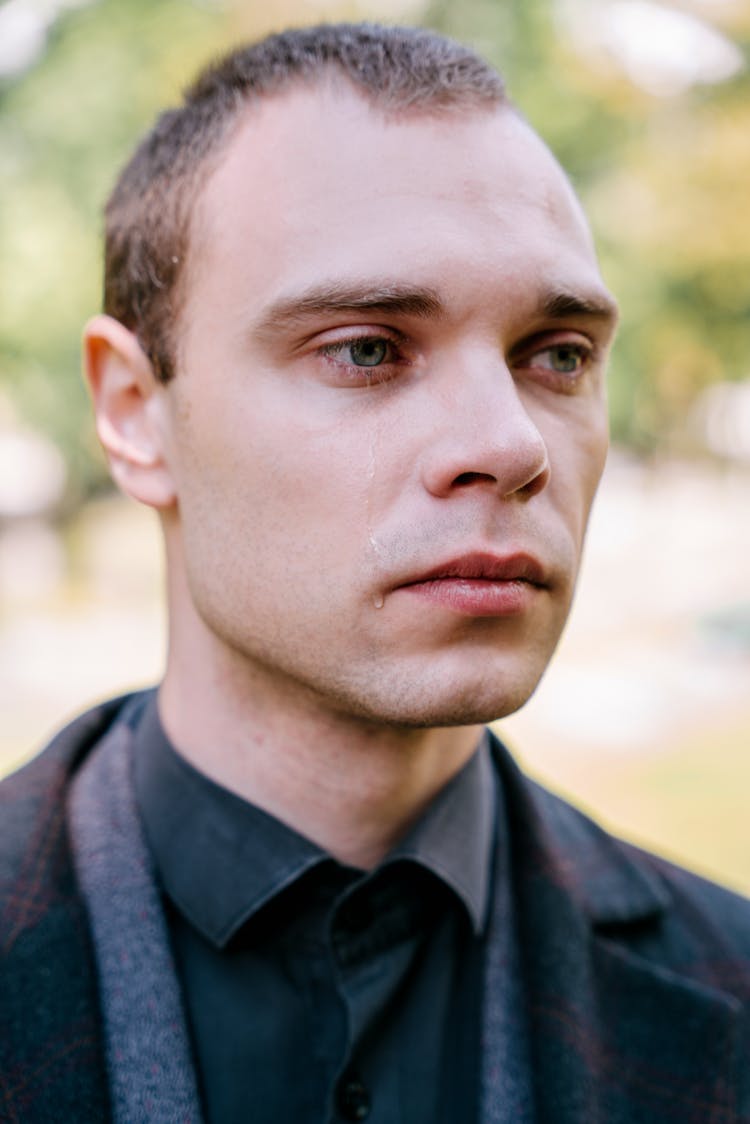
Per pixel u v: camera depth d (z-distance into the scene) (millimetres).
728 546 15859
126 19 10430
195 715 1313
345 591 1131
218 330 1194
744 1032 1372
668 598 11781
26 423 12031
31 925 1209
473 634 1122
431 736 1274
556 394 1234
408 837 1269
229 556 1199
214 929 1229
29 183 10320
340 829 1266
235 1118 1181
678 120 10875
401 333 1136
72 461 12641
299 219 1140
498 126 1199
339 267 1111
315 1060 1206
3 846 1281
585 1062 1230
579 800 5086
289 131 1180
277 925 1243
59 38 10633
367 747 1240
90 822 1322
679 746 6191
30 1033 1145
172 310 1269
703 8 10539
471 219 1132
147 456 1328
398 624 1121
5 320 10438
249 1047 1205
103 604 11711
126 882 1264
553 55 10789
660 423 16312
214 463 1204
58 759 1414
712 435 19484
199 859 1259
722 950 1445
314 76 1204
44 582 13156
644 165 10555
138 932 1229
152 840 1304
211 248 1208
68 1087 1114
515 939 1329
